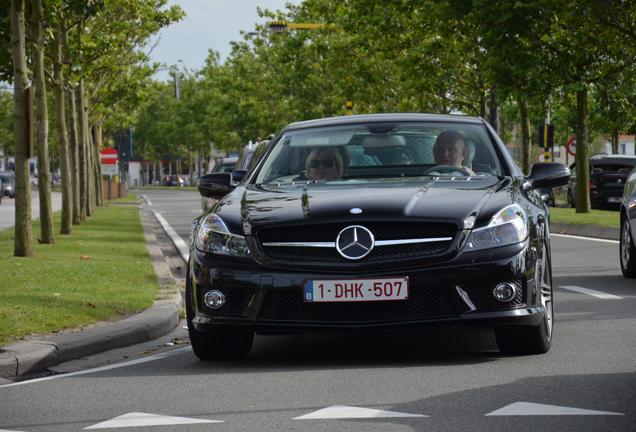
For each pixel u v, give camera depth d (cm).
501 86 5309
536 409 1107
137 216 6656
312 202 1434
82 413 1172
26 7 3547
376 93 8900
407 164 1585
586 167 5719
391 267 1371
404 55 7512
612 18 4706
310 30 10562
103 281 2483
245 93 13025
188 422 1102
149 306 2030
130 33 6544
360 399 1187
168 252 3906
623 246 2594
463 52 6638
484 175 1567
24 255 3183
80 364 1570
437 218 1380
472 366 1382
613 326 1745
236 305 1417
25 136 3109
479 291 1377
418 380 1290
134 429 1080
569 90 5541
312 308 1391
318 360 1486
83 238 4250
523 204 1455
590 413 1084
